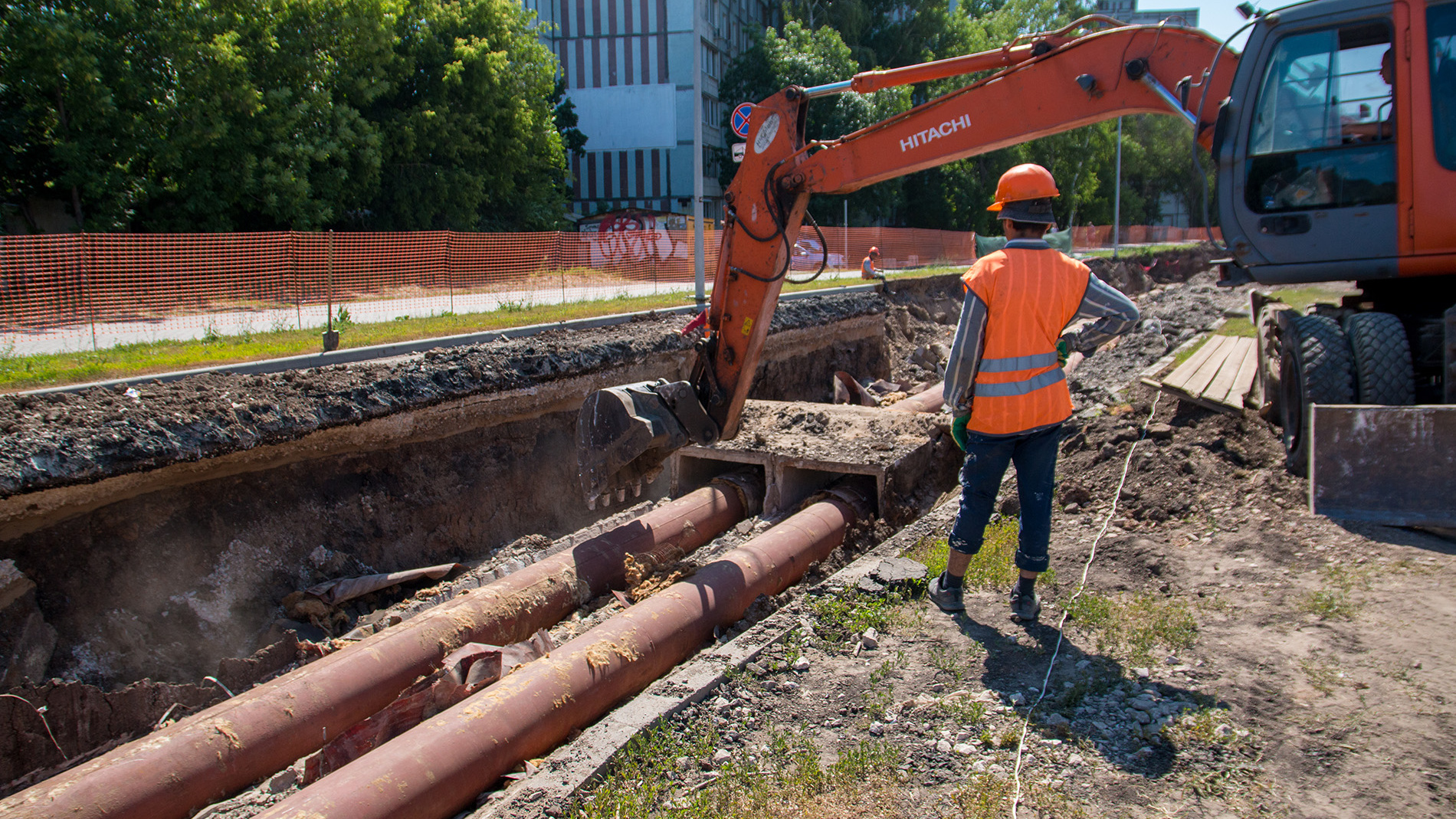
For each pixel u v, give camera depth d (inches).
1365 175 214.4
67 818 131.2
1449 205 206.4
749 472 305.3
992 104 220.7
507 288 695.1
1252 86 220.1
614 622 176.7
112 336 418.6
